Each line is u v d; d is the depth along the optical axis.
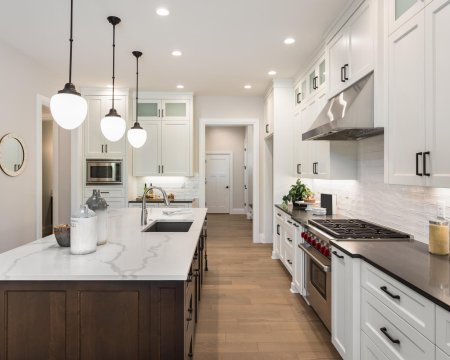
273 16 2.80
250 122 5.74
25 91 3.69
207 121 5.69
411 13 1.75
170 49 3.53
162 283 1.46
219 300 3.24
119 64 4.01
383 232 2.36
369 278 1.72
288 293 3.43
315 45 3.43
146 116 5.40
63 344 1.46
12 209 3.48
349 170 3.07
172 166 5.43
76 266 1.55
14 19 2.84
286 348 2.38
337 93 2.83
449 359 1.11
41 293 1.46
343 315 2.00
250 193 9.02
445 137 1.49
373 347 1.67
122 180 5.14
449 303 1.11
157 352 1.46
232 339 2.50
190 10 2.69
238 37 3.22
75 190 5.04
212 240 6.09
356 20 2.45
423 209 2.10
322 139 2.94
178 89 5.25
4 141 3.32
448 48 1.47
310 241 2.72
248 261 4.63
